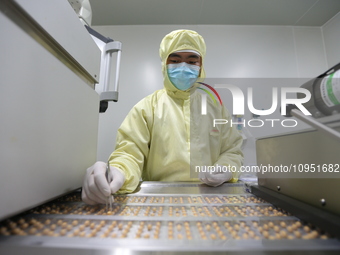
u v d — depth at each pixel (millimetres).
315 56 1840
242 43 1836
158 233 278
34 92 330
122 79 1755
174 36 1010
